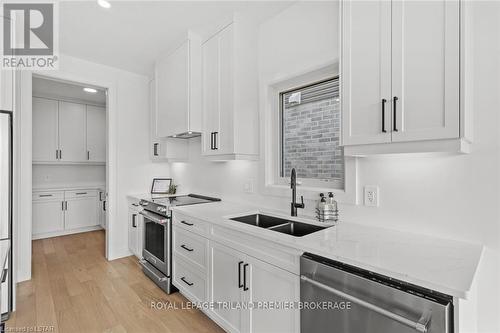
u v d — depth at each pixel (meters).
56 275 2.85
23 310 2.16
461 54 1.07
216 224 1.85
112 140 3.36
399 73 1.23
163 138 3.29
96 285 2.62
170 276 2.46
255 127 2.39
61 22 2.30
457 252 1.15
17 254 2.65
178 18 2.28
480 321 1.25
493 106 1.22
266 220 2.12
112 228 3.36
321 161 2.02
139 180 3.60
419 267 0.98
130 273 2.93
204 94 2.59
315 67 1.92
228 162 2.77
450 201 1.34
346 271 1.09
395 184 1.53
